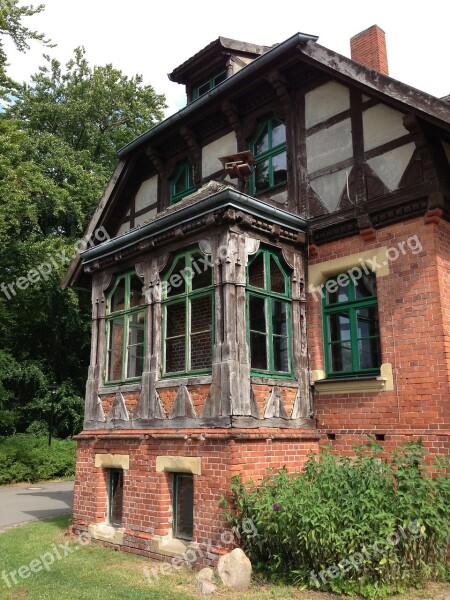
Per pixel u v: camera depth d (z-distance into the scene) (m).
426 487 6.12
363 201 8.45
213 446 7.34
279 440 7.73
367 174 8.51
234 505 6.97
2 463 18.28
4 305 21.34
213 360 7.69
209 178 11.23
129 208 13.34
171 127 11.77
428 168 7.78
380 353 8.06
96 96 26.27
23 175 18.91
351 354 8.48
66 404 23.53
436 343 7.41
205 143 11.52
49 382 24.00
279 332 8.60
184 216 8.33
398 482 6.18
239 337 7.66
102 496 9.23
